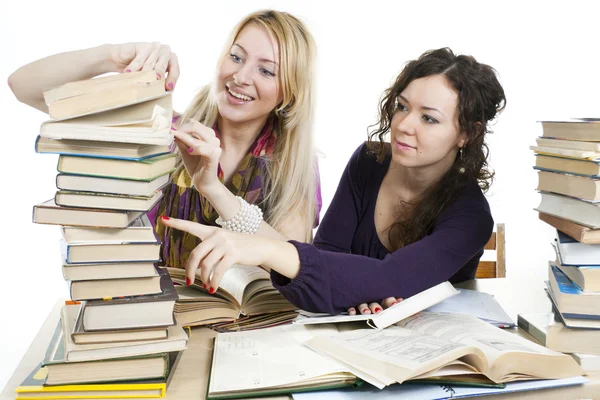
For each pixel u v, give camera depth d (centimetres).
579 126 118
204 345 119
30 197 342
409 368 96
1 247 338
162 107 105
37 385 100
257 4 349
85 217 101
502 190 377
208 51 350
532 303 147
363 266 127
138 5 344
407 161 142
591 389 105
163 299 103
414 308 125
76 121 98
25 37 338
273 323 129
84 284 102
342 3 358
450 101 136
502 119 373
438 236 140
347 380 102
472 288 158
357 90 365
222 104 177
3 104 339
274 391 99
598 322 115
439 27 362
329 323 127
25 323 326
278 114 186
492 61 368
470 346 101
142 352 101
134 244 102
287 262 121
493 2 363
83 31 343
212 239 115
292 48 171
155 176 105
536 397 104
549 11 362
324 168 370
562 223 124
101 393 100
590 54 364
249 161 184
